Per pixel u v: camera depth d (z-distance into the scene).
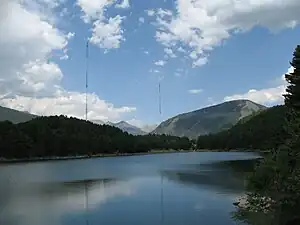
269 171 34.12
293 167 30.92
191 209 39.22
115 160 183.25
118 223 33.97
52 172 104.38
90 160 185.62
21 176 90.94
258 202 35.78
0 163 156.50
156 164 138.00
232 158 162.62
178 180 71.62
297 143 31.02
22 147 180.12
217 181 67.25
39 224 34.16
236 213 35.62
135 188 60.59
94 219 35.88
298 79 56.03
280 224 29.61
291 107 56.03
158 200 46.50
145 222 34.03
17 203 46.28
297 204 28.97
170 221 33.97
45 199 49.75
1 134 175.00
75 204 45.00
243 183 62.59
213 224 31.92
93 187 63.81
